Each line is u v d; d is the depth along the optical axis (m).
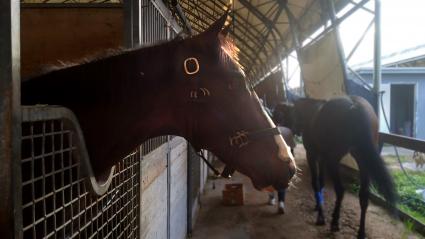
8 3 0.60
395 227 4.05
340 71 5.80
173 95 1.14
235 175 7.25
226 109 1.15
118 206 1.28
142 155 1.77
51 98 1.08
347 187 5.95
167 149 2.59
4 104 0.60
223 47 1.22
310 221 4.39
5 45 0.60
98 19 2.02
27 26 2.04
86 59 1.19
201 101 1.14
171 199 2.80
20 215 0.61
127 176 1.40
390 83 11.84
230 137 1.16
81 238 1.02
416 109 11.86
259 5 7.65
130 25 1.71
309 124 4.65
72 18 2.04
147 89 1.13
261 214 4.68
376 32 5.44
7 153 0.59
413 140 3.94
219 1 5.98
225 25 1.27
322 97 6.98
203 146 1.18
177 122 1.15
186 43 1.18
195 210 4.49
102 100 1.10
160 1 2.40
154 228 2.08
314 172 4.50
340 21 5.60
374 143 3.61
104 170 1.12
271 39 11.23
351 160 6.41
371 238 3.74
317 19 7.25
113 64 1.13
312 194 5.59
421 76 11.72
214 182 6.62
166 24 2.67
